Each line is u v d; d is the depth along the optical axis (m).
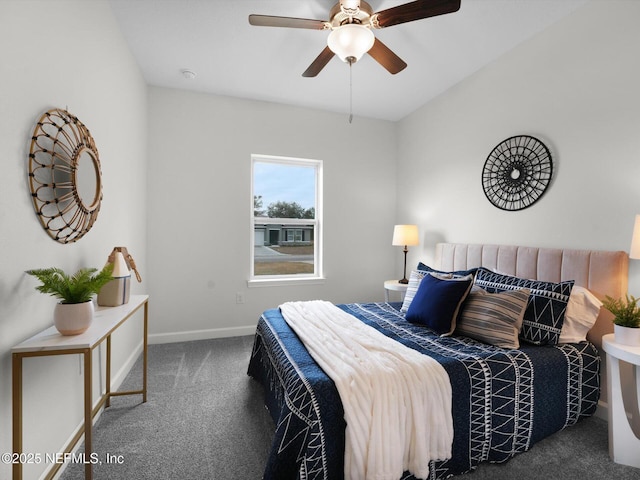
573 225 2.12
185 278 3.39
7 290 1.14
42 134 1.33
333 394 1.28
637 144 1.80
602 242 1.96
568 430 1.79
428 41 2.48
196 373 2.56
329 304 2.67
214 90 3.37
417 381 1.36
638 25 1.80
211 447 1.65
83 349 1.17
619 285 1.81
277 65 2.86
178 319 3.37
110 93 2.14
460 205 3.12
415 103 3.65
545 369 1.65
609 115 1.93
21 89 1.21
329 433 1.23
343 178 3.98
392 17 1.74
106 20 2.05
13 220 1.17
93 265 1.90
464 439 1.44
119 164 2.35
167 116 3.30
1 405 1.11
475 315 1.91
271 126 3.65
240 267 3.58
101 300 1.75
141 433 1.76
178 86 3.28
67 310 1.25
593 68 2.01
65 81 1.55
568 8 2.10
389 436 1.23
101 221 2.02
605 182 1.95
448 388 1.40
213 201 3.46
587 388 1.78
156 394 2.21
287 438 1.23
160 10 2.15
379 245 4.16
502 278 2.26
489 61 2.77
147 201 3.24
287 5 2.10
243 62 2.81
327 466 1.21
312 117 3.82
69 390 1.57
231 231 3.54
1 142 1.11
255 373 2.41
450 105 3.26
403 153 4.07
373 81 3.14
